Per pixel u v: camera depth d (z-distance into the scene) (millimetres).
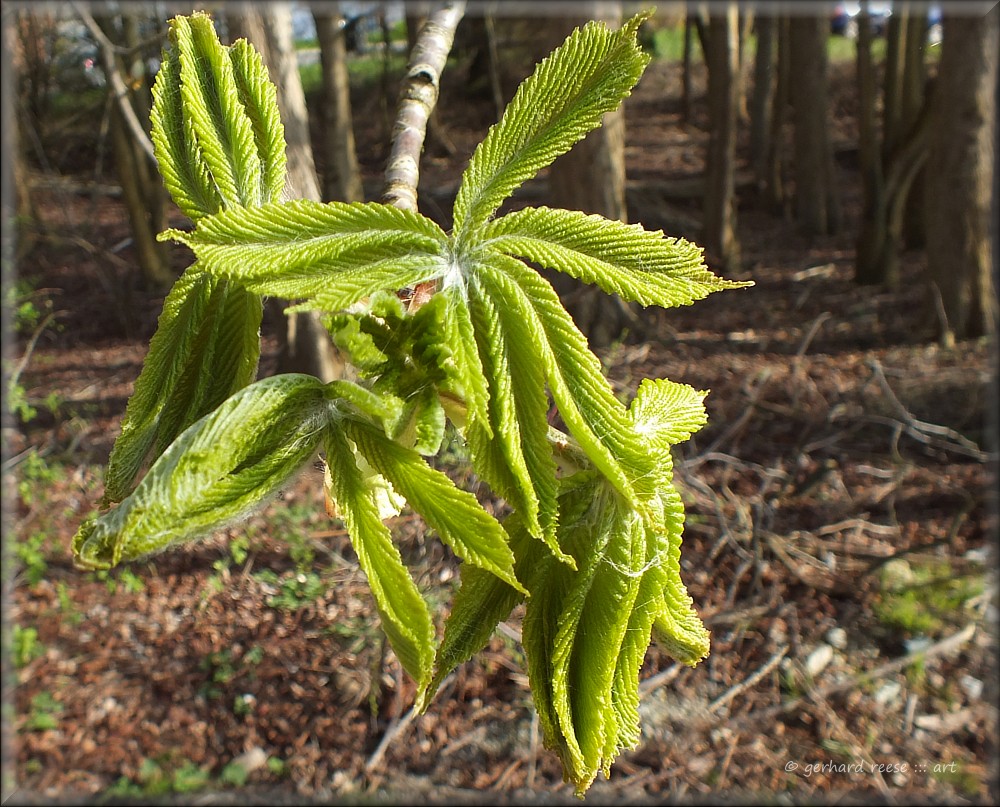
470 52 18547
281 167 1110
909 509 6520
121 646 5363
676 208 13844
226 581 5797
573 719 1065
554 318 947
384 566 900
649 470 979
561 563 1081
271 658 5270
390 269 941
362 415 946
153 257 10836
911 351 8758
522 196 11312
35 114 13438
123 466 1074
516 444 915
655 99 21359
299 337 6047
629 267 986
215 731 4871
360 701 5023
